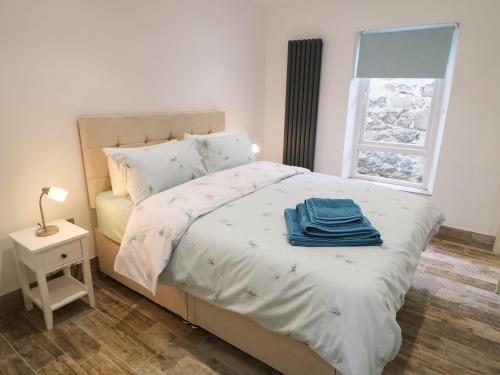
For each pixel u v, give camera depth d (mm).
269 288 1463
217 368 1691
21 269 1992
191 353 1786
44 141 2096
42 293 1864
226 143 2900
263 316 1486
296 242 1590
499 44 2750
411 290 2393
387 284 1374
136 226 1952
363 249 1583
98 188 2371
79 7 2121
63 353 1770
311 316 1332
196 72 3076
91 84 2271
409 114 3549
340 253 1533
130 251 1962
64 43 2086
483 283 2488
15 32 1863
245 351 1714
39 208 2141
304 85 3727
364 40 3430
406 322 2053
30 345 1821
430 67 3176
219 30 3230
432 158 3504
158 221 1878
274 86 4027
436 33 3080
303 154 3943
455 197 3203
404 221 1947
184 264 1756
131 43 2473
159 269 1768
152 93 2705
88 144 2248
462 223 3229
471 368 1711
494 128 2902
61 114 2148
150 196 2166
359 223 1734
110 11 2297
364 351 1214
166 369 1681
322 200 1998
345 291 1293
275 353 1578
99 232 2387
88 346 1820
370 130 3809
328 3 3447
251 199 2229
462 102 2982
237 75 3578
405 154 3664
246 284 1529
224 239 1673
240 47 3539
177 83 2908
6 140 1928
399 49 3277
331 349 1263
